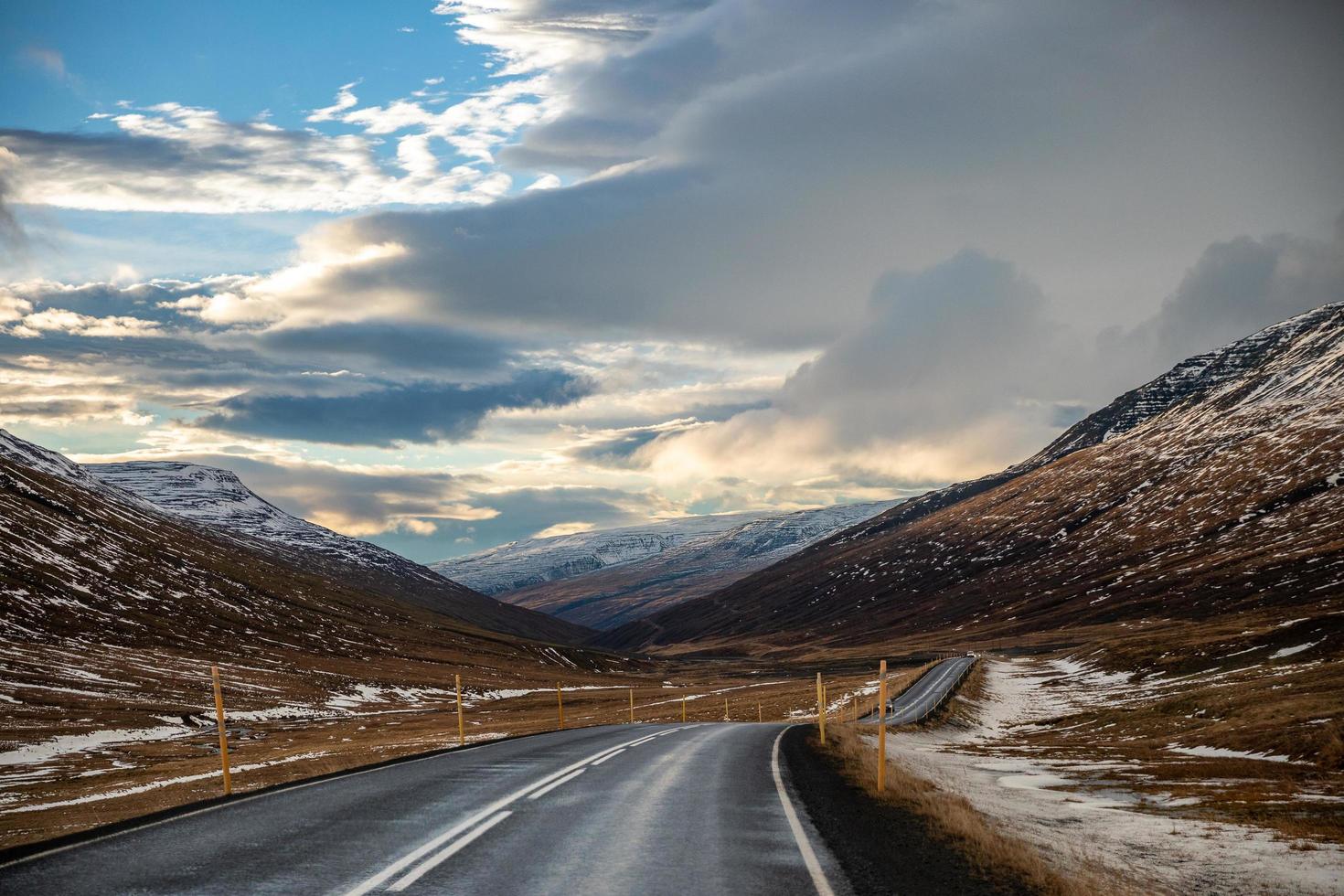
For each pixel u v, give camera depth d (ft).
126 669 347.15
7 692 271.90
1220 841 60.54
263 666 426.51
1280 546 645.10
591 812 45.98
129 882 30.71
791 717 260.83
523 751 83.66
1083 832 64.13
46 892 29.40
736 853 36.29
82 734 225.15
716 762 71.87
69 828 61.11
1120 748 147.64
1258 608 519.60
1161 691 262.88
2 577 433.48
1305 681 176.45
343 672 446.60
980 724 237.66
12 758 189.57
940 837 41.29
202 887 30.14
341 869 32.83
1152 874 49.26
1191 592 611.06
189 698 313.12
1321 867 51.88
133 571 540.11
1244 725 139.54
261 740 243.60
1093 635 586.86
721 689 477.36
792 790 55.31
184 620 483.51
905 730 182.29
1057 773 113.50
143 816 44.32
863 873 33.37
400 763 71.82
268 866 33.24
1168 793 90.17
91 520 609.01
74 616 422.82
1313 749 111.55
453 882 30.96
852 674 599.16
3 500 553.23
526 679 540.11
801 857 35.83
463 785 56.39
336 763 98.37
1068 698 298.15
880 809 48.98
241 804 48.73
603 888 30.45
